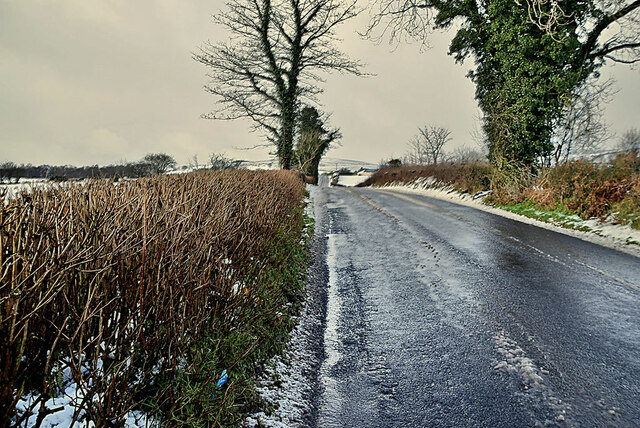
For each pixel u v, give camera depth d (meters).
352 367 3.53
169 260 2.75
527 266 6.29
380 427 2.70
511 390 3.03
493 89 15.38
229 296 3.30
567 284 5.35
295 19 23.00
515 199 13.13
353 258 7.43
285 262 5.45
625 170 9.41
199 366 2.60
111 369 2.09
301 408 2.90
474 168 17.61
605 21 13.01
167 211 2.99
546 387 3.04
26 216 2.32
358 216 12.66
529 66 12.74
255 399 2.81
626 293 4.93
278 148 24.95
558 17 8.81
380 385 3.22
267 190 7.35
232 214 4.76
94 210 2.69
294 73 23.95
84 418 1.94
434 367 3.43
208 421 2.35
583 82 13.58
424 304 4.92
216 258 3.37
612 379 3.11
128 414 2.14
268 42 23.09
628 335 3.82
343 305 5.09
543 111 12.99
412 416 2.80
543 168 13.02
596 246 7.54
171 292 2.47
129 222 2.72
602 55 14.03
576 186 10.20
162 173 6.71
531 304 4.70
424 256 7.24
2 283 1.81
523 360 3.44
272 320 3.88
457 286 5.50
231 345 3.03
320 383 3.29
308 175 37.19
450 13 15.68
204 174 8.20
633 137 10.90
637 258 6.57
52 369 2.03
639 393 2.92
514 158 14.29
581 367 3.30
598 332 3.91
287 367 3.43
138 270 2.67
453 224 10.55
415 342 3.92
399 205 15.31
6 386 1.57
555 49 12.20
